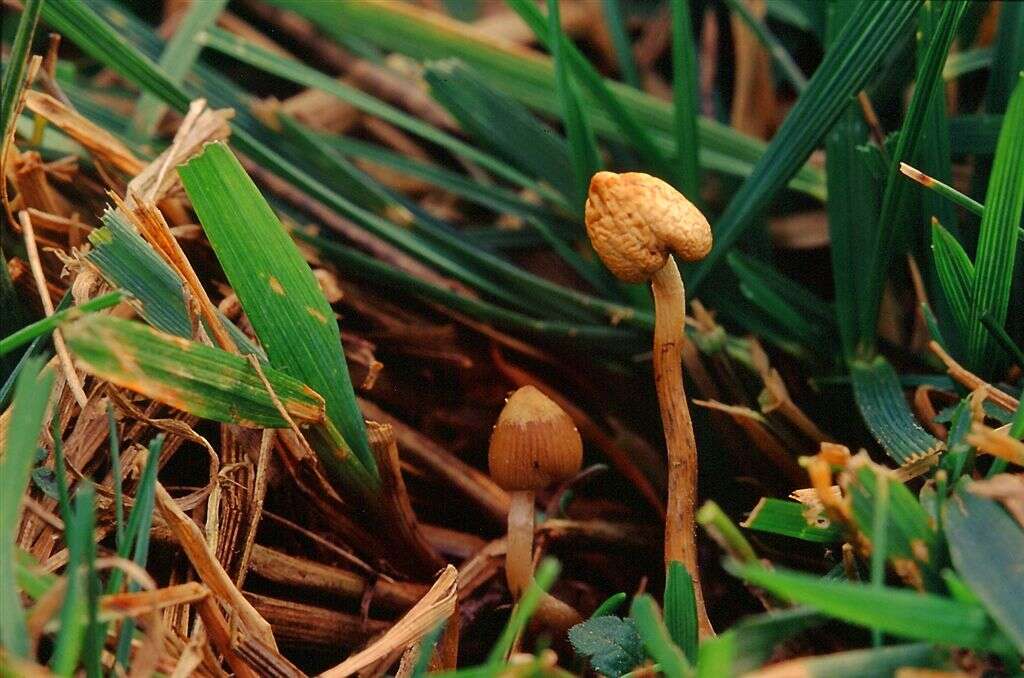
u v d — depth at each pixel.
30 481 0.24
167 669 0.23
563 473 0.24
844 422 0.28
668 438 0.24
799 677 0.21
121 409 0.25
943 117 0.27
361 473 0.25
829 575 0.24
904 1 0.26
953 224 0.27
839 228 0.28
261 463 0.25
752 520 0.23
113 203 0.28
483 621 0.26
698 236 0.23
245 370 0.24
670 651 0.21
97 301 0.23
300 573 0.25
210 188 0.24
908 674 0.21
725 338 0.27
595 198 0.23
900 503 0.22
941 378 0.27
